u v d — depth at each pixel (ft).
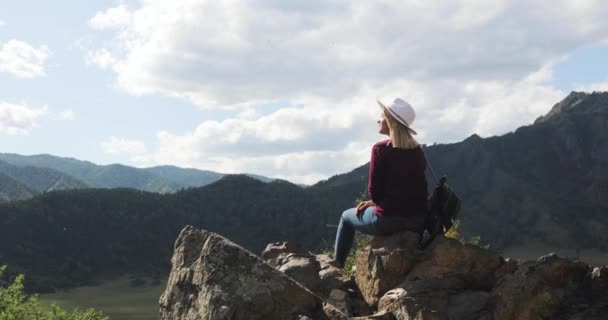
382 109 19.25
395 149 18.99
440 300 16.56
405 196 18.97
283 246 24.23
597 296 15.88
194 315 16.25
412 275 17.95
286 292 16.29
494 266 18.25
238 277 16.34
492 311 16.24
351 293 19.80
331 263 22.21
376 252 18.89
